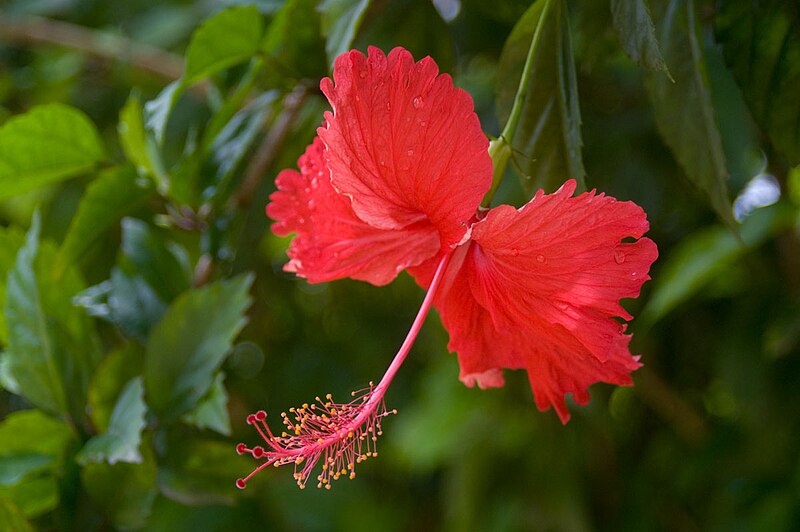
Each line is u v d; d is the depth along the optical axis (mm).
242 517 835
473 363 481
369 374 910
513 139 482
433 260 473
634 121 659
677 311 709
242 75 586
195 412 537
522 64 491
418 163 447
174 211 580
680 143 500
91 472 529
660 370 715
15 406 679
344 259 479
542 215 438
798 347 651
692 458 691
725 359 664
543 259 443
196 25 815
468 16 655
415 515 987
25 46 844
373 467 964
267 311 883
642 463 737
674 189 656
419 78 439
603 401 674
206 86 742
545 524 714
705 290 701
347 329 939
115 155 859
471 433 770
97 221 560
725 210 496
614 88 671
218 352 541
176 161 806
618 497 735
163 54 789
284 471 842
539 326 458
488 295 462
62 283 565
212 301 548
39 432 541
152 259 574
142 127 568
